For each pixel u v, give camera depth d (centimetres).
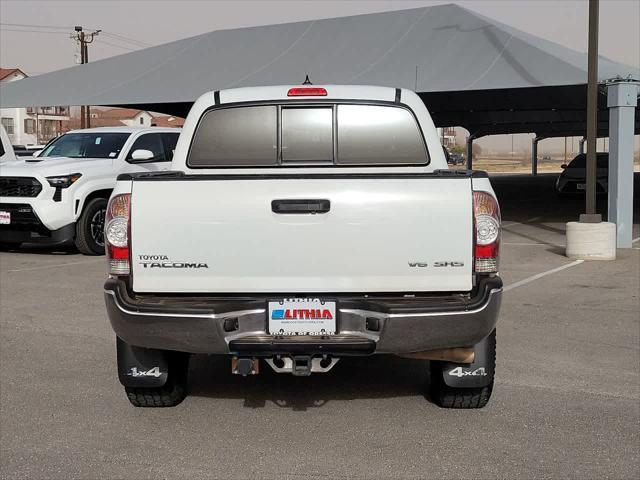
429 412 504
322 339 430
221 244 433
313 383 569
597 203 2591
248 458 427
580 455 430
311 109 543
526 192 3369
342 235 431
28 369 607
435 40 1908
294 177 431
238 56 2144
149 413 504
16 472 407
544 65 1625
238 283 435
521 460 422
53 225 1226
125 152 1327
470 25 1934
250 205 432
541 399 531
